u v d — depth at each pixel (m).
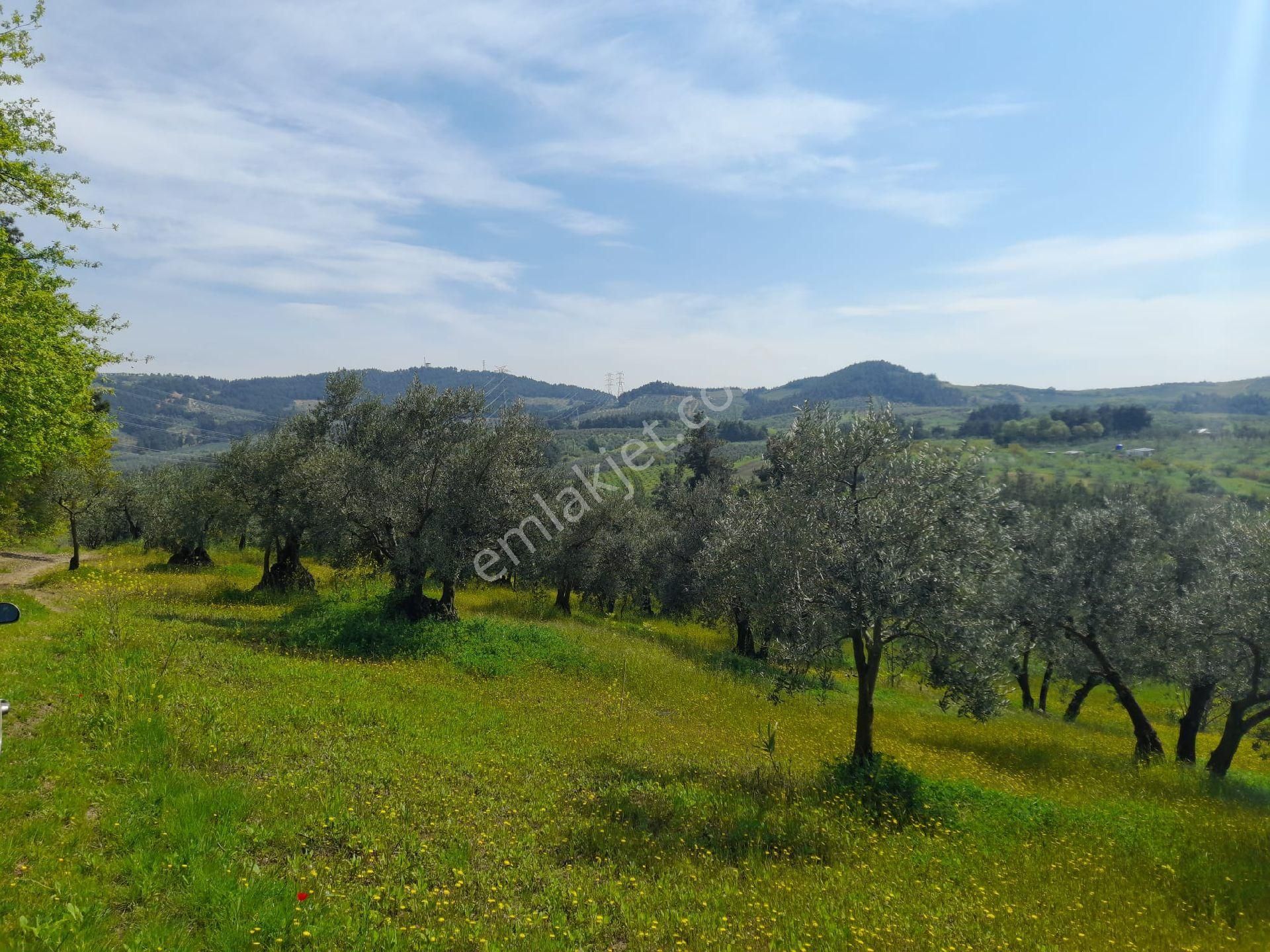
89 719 9.80
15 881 5.84
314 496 26.28
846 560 14.20
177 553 41.81
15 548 51.19
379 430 29.08
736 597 19.25
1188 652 19.38
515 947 6.35
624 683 22.25
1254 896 9.84
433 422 27.28
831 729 20.45
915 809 12.52
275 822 8.20
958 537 14.46
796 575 14.68
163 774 8.62
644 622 41.03
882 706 27.05
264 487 31.89
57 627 15.34
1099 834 11.98
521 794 10.81
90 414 22.95
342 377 34.09
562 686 20.84
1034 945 7.71
